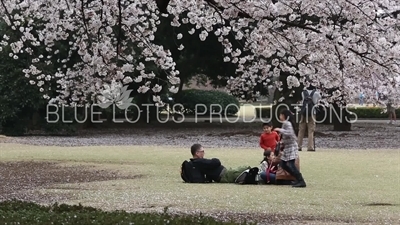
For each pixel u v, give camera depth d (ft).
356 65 34.78
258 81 59.62
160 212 32.04
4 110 97.40
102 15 39.27
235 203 36.24
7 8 40.55
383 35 34.45
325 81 36.73
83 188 43.06
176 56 109.19
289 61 35.83
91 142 87.20
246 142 87.20
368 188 42.75
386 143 85.05
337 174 50.67
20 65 96.32
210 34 101.71
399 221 30.91
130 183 45.42
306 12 33.91
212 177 46.14
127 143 85.76
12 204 30.91
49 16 40.88
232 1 32.65
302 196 39.04
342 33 33.65
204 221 26.23
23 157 64.90
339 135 99.14
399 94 38.04
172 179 47.93
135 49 52.44
